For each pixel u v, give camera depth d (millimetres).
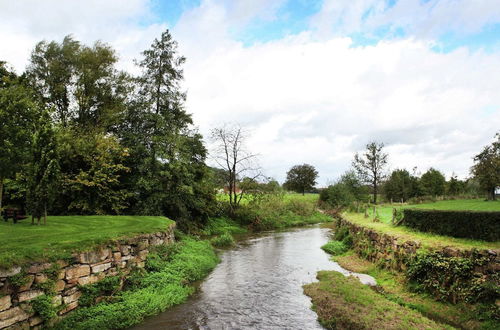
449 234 12234
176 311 9992
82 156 23297
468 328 8383
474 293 9078
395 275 12812
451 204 26625
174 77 30266
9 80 17797
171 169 26219
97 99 30297
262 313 9938
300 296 11641
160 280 11789
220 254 20234
